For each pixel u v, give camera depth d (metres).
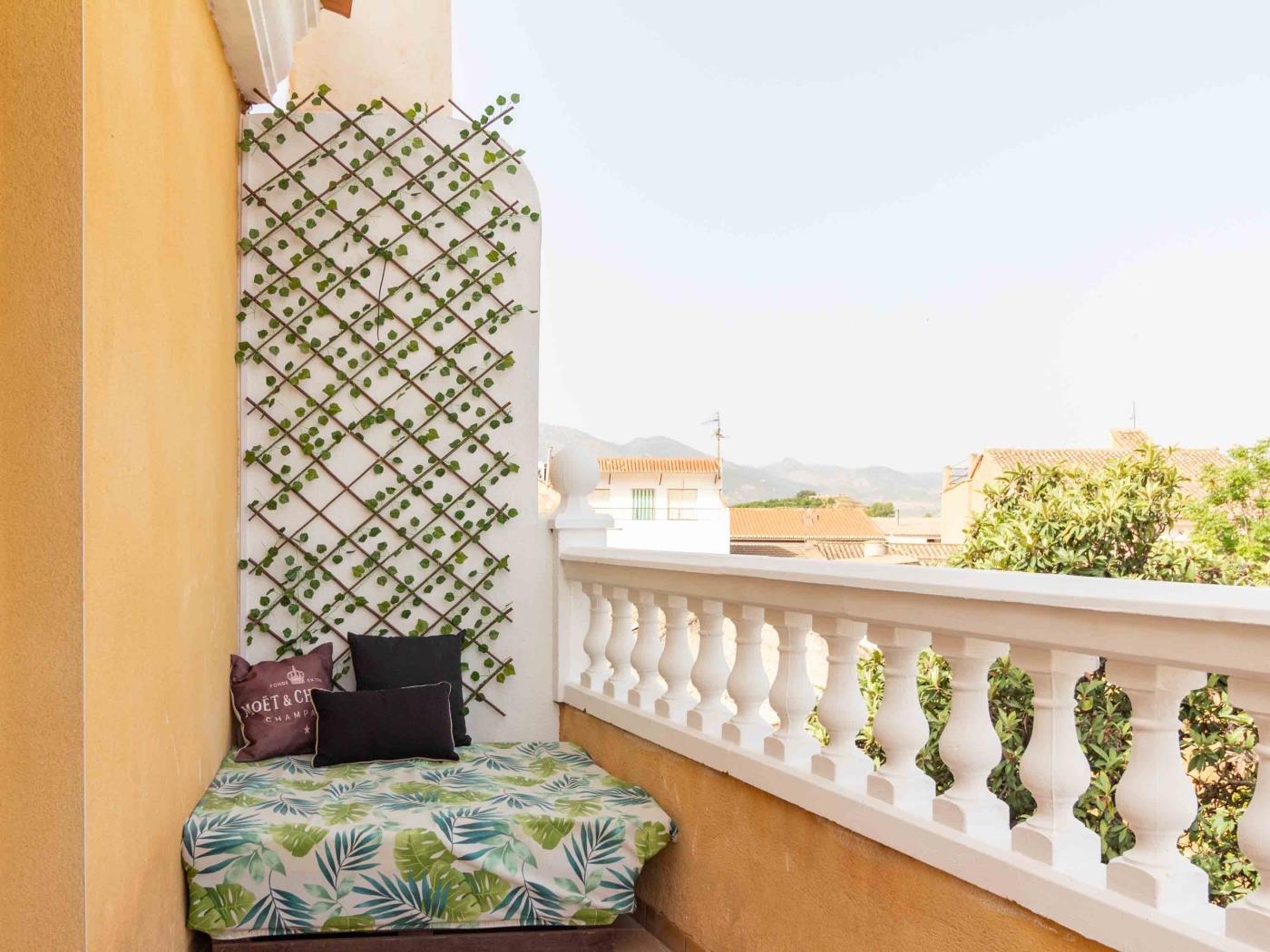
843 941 2.38
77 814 1.94
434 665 4.05
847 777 2.44
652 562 3.31
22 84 1.91
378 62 4.79
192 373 3.11
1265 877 1.54
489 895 2.97
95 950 2.02
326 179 4.30
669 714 3.33
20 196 1.91
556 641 4.36
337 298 4.29
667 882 3.23
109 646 2.12
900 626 2.24
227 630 3.85
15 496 1.92
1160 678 1.68
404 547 4.31
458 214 4.38
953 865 2.03
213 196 3.55
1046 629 1.84
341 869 2.91
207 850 2.87
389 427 4.33
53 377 1.92
